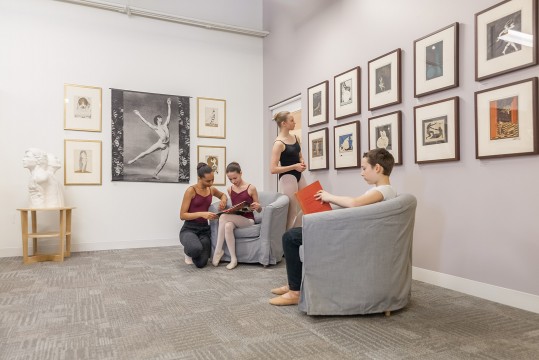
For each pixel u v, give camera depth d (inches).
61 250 170.9
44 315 96.6
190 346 77.4
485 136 110.5
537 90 98.4
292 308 101.8
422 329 86.0
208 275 141.7
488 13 110.2
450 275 121.3
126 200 209.3
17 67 190.1
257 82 243.1
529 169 100.7
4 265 161.8
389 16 145.4
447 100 122.0
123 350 75.5
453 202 121.1
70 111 199.2
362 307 92.7
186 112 223.6
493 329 86.0
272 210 154.3
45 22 195.9
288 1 214.4
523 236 101.8
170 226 218.5
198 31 229.6
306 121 197.8
